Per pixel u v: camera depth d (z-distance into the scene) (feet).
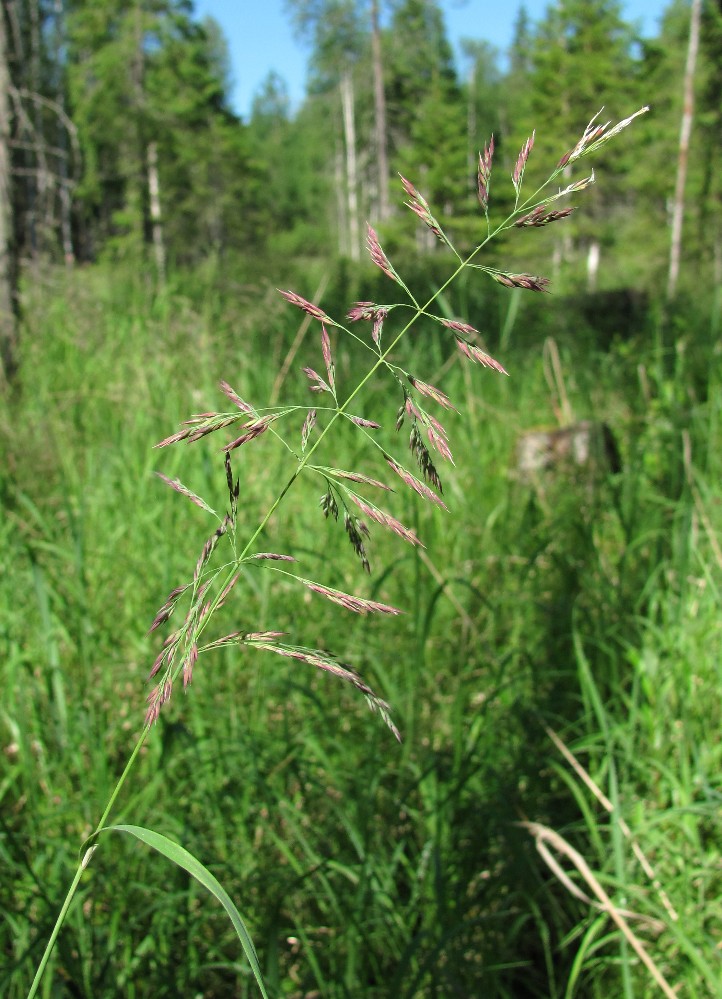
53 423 14.70
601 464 13.69
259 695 8.71
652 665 8.87
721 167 68.03
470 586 8.67
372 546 11.68
